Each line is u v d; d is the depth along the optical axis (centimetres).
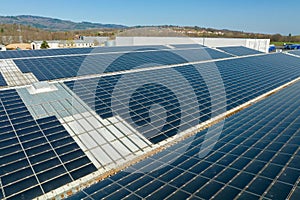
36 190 1577
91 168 1838
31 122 2314
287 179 1135
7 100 2717
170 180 1336
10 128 2177
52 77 3572
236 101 3347
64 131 2233
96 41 13212
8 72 3756
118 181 1456
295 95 3344
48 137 2119
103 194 1305
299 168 1222
